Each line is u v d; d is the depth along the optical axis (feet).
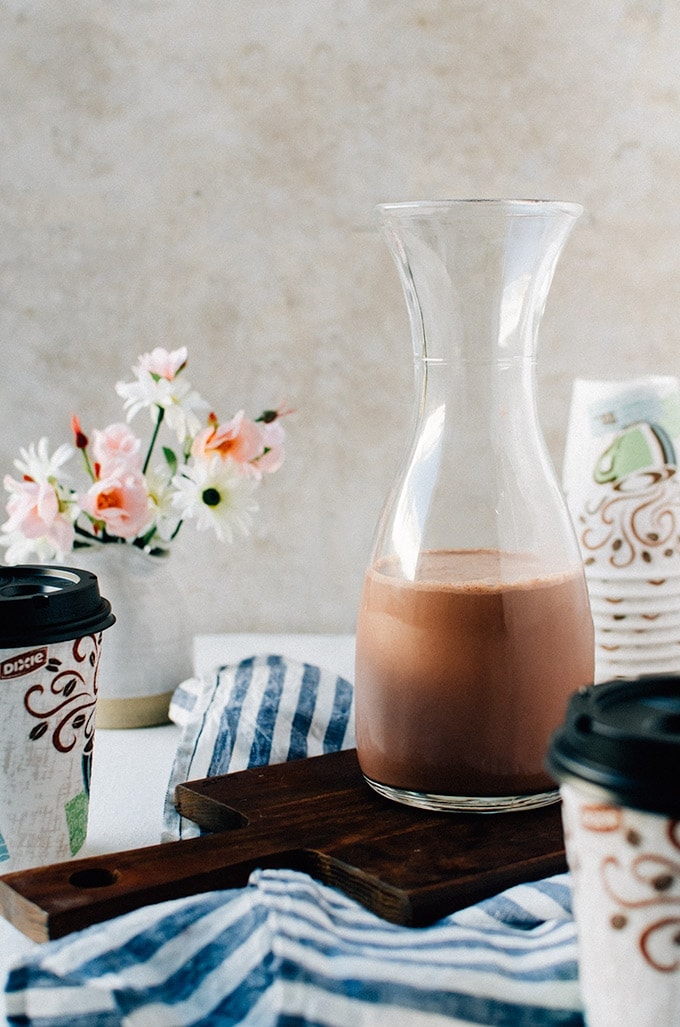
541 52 4.05
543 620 2.21
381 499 4.24
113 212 4.13
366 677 2.31
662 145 4.10
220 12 4.04
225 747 2.76
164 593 3.28
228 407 4.22
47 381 4.21
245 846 2.11
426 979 1.64
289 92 4.07
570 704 1.53
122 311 4.17
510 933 1.79
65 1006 1.73
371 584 2.32
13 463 4.25
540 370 4.23
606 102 4.08
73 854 2.31
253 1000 1.71
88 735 2.30
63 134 4.10
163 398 3.25
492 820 2.23
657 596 2.88
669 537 2.88
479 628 2.19
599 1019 1.47
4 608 2.15
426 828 2.19
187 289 4.16
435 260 2.23
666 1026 1.42
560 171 4.11
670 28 4.04
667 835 1.37
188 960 1.77
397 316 4.14
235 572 4.32
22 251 4.15
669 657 2.90
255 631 4.36
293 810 2.31
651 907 1.39
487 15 4.03
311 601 4.33
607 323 4.20
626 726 1.42
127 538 3.22
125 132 4.09
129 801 2.69
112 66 4.07
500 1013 1.63
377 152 4.09
